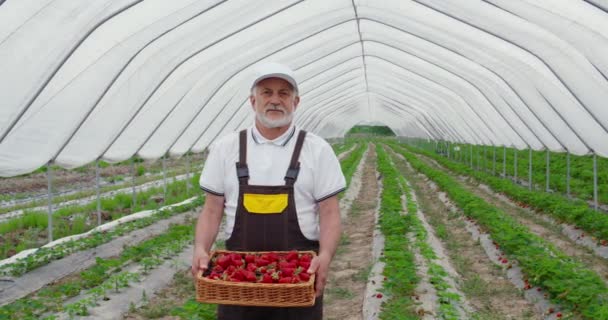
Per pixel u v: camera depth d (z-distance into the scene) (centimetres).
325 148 379
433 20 1272
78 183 2489
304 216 375
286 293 338
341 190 381
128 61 1026
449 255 1059
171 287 880
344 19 1359
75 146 1121
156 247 988
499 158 3203
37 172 2780
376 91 3042
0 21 722
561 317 673
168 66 1191
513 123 1845
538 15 938
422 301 740
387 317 646
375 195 1958
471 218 1327
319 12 1264
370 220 1443
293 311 375
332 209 382
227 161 380
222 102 1655
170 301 805
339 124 5094
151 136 1476
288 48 1534
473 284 852
